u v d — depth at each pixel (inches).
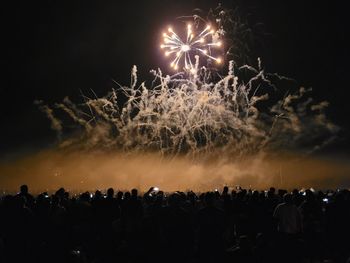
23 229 459.2
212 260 484.7
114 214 528.7
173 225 498.9
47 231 507.2
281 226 552.4
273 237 557.0
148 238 504.7
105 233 520.1
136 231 510.6
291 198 561.9
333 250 570.9
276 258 543.8
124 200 567.2
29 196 539.8
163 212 505.7
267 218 573.3
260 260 511.2
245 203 584.7
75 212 526.0
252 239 558.6
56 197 553.3
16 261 454.3
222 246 487.5
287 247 550.0
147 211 545.0
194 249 513.3
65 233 511.5
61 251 490.6
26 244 460.8
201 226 490.0
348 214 555.8
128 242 511.5
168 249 500.1
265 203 589.9
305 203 608.1
